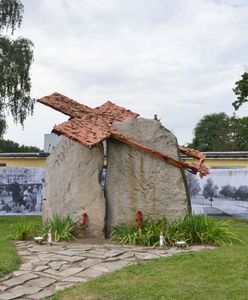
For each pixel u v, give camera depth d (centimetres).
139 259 750
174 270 669
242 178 1755
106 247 864
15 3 2195
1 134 2205
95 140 949
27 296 552
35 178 1886
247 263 707
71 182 1051
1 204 1867
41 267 688
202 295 552
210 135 4972
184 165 1003
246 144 4284
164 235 898
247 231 1180
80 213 1020
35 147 4966
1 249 815
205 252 798
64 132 961
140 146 1004
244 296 548
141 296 550
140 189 1008
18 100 2177
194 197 1838
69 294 559
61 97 1150
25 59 2147
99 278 627
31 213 1880
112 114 1154
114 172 1030
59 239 944
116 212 1012
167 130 1036
